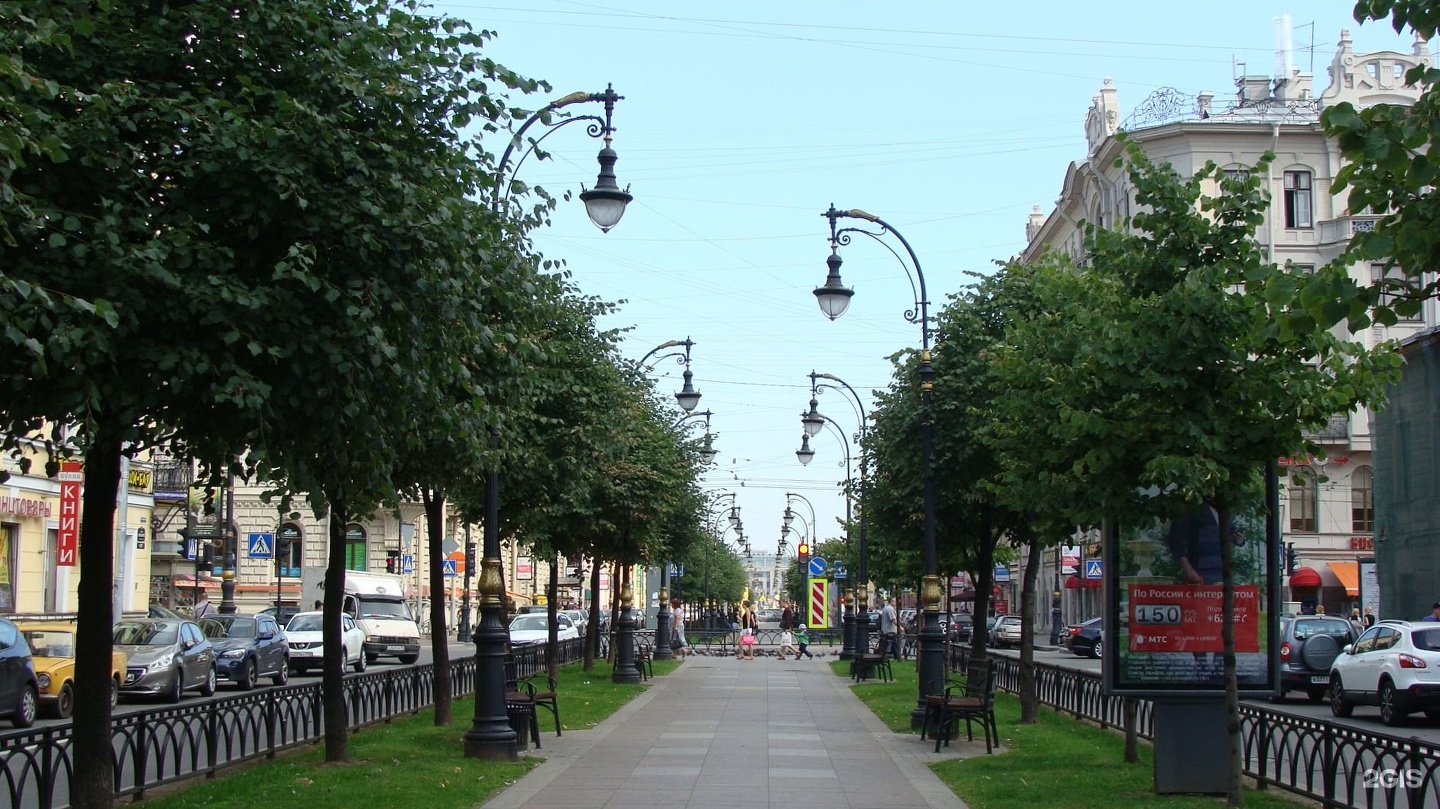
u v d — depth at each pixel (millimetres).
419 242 10062
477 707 17375
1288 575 47406
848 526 54156
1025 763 16781
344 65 10031
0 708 20922
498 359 12766
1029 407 15125
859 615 38250
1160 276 13008
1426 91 7512
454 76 10828
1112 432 12836
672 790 14977
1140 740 19203
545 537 29250
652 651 50344
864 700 29109
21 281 7496
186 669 28719
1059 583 72500
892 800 14312
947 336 23984
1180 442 12297
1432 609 36438
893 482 26516
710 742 20266
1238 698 13906
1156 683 13883
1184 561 14000
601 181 17969
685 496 41250
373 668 44250
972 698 21000
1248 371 12211
